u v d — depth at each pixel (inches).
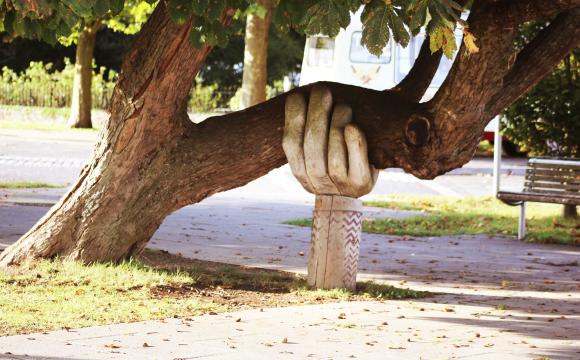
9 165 901.2
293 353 273.9
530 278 445.1
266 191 821.9
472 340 301.6
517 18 318.3
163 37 371.6
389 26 236.5
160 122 382.6
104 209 388.8
